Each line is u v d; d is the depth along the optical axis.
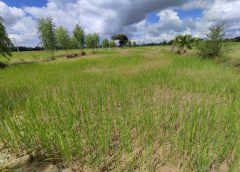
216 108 3.53
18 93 5.21
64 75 7.77
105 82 6.28
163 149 2.48
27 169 2.20
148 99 4.59
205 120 2.91
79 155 2.29
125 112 3.64
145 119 3.14
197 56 14.16
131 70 9.32
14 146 2.49
